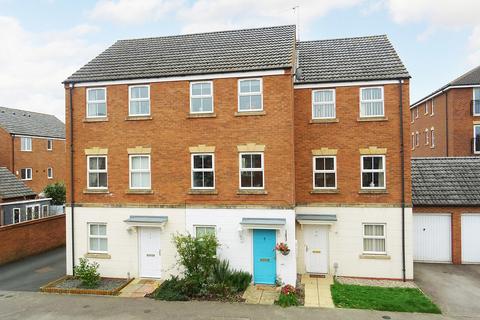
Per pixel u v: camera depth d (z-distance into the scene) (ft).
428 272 49.75
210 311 36.60
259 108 44.68
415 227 55.01
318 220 47.21
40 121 136.15
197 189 45.60
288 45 49.75
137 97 48.32
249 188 44.39
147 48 56.95
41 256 60.90
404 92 47.42
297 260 48.88
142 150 47.29
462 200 53.52
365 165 48.55
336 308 37.11
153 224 45.34
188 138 46.09
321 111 50.03
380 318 34.81
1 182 79.87
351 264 47.91
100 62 53.78
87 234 48.60
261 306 37.70
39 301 40.14
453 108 90.22
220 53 50.85
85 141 49.06
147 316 35.68
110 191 48.11
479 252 53.57
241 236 44.09
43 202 86.38
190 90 46.29
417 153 118.83
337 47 57.88
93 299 40.52
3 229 55.98
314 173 49.60
